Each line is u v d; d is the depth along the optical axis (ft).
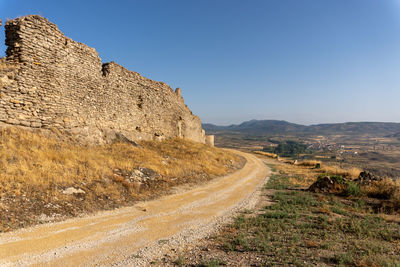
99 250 22.21
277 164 141.90
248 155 183.52
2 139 41.04
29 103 49.32
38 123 50.90
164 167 62.75
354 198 47.83
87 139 61.62
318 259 19.71
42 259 19.72
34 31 50.90
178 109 126.00
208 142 196.65
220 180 69.10
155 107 101.14
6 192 29.09
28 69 49.44
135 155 64.28
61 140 53.47
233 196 49.57
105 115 71.61
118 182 44.39
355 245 23.02
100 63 70.44
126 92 82.43
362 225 29.43
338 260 19.33
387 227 28.94
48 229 25.57
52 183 34.96
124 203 38.47
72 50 60.23
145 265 19.76
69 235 24.80
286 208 39.45
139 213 34.71
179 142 110.01
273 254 21.12
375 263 18.12
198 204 41.88
